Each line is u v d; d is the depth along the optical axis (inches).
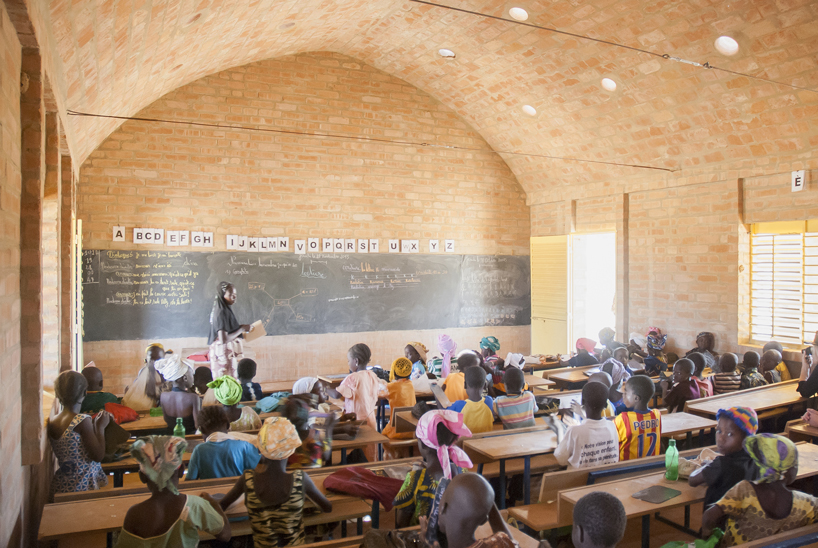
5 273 108.0
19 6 101.0
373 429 184.5
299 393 224.2
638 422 157.6
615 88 315.3
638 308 374.9
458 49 336.5
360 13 310.7
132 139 342.0
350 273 394.0
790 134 281.9
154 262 347.6
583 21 270.7
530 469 173.5
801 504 107.8
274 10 259.6
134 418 201.9
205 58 297.1
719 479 123.0
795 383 257.1
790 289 304.0
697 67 274.7
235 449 143.4
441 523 92.0
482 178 431.8
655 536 159.5
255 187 368.8
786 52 242.2
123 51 191.2
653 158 348.8
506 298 441.4
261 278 371.2
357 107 391.9
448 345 316.5
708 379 251.6
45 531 104.6
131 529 96.0
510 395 190.2
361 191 395.2
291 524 111.3
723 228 324.8
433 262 417.4
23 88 127.6
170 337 351.3
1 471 102.4
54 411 165.9
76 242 281.3
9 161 111.5
